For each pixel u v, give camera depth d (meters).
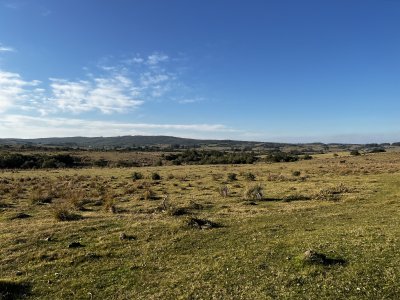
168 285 13.58
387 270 13.27
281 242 17.75
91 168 110.00
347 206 28.91
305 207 28.78
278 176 58.62
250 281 13.33
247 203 32.72
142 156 154.00
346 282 12.61
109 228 22.38
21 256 17.52
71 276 14.96
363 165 79.94
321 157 129.88
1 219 27.33
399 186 40.44
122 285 13.88
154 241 19.33
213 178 60.84
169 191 44.34
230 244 18.31
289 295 12.02
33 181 61.69
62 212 26.70
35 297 13.20
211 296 12.41
